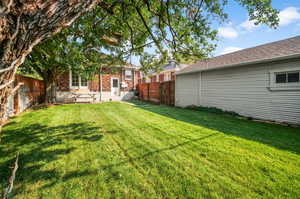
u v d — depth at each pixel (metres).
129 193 1.80
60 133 3.80
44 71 8.88
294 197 1.74
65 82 11.60
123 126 4.58
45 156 2.60
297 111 4.81
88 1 1.09
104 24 4.22
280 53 5.33
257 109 5.88
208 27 3.80
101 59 4.92
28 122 4.76
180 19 3.84
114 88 14.03
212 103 7.86
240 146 3.11
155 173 2.19
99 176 2.10
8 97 0.91
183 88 9.85
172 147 3.06
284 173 2.19
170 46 4.40
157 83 12.29
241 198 1.73
